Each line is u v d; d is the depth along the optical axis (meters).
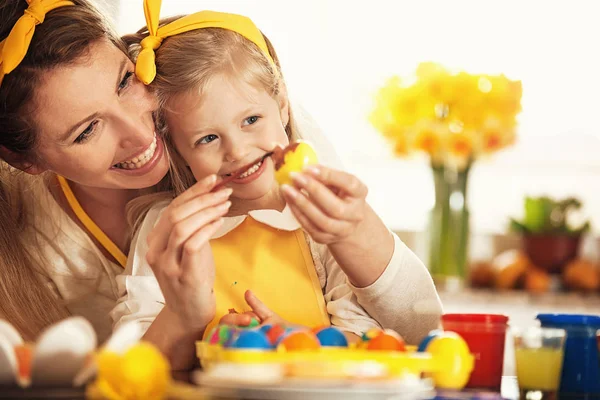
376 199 4.16
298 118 1.99
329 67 4.16
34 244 2.03
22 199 2.06
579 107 4.06
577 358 1.32
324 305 1.78
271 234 1.84
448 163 3.45
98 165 1.74
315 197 1.38
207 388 1.02
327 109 4.16
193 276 1.44
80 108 1.66
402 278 1.60
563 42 4.06
